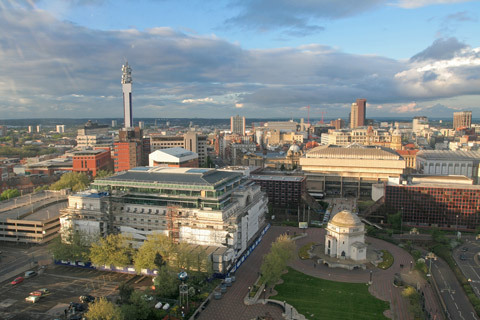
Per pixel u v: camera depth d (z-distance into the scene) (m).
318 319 150.12
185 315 151.00
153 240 189.62
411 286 177.00
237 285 180.88
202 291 172.12
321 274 193.88
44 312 153.25
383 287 178.88
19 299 164.25
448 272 199.00
